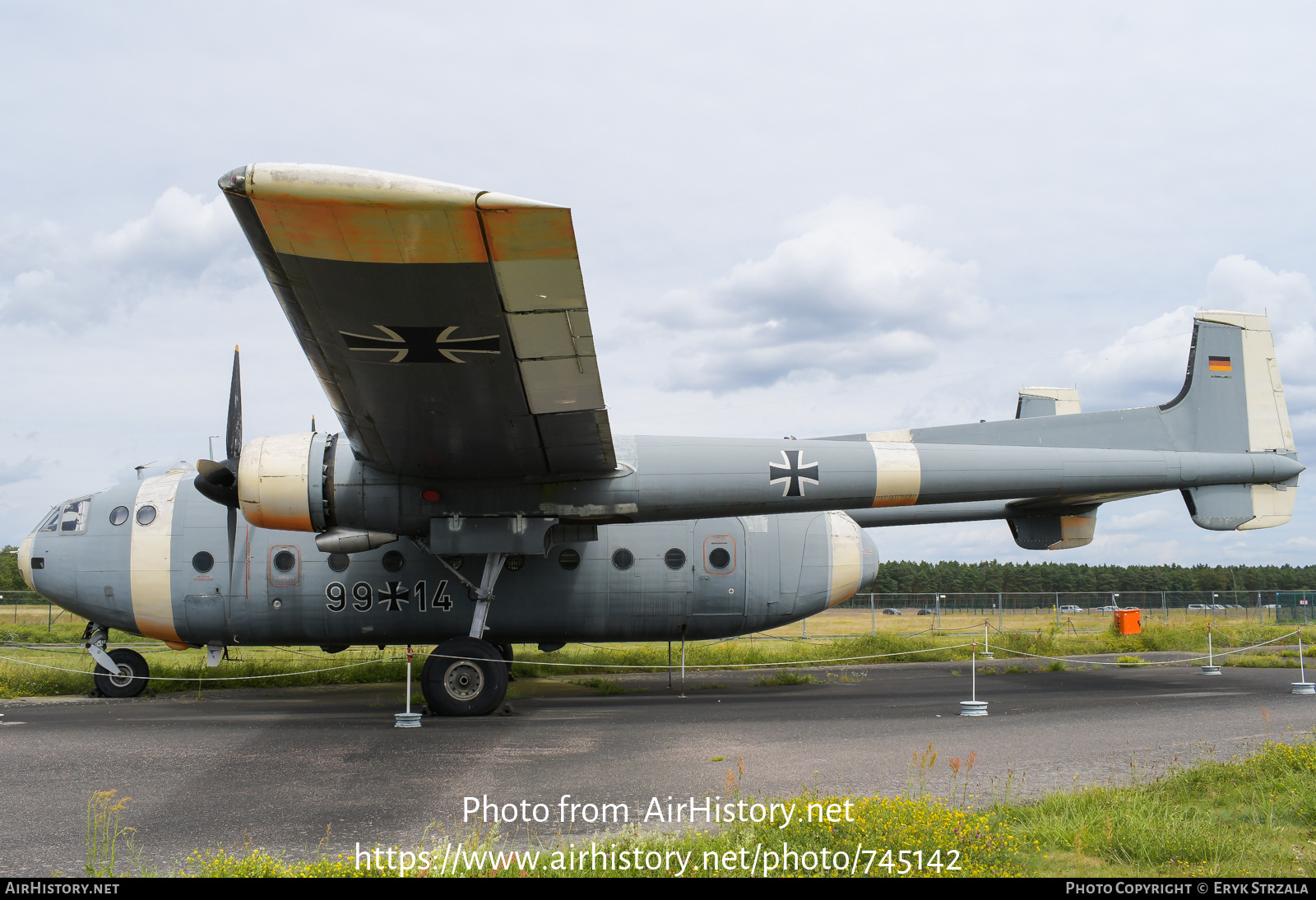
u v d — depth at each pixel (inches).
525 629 546.6
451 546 462.3
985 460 508.1
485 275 293.9
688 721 435.5
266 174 257.9
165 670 670.5
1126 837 217.9
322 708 495.5
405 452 434.0
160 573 528.1
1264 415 585.6
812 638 1065.5
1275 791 262.4
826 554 579.5
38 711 485.7
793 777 306.7
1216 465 559.8
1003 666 755.4
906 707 490.9
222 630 533.0
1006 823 237.1
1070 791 278.1
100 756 345.7
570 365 352.5
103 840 234.4
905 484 494.6
